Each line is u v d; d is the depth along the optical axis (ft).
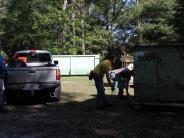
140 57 42.14
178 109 43.50
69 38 137.28
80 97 56.13
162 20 142.41
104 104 44.42
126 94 53.98
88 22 148.97
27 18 132.98
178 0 53.93
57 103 50.39
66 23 133.28
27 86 49.52
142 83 42.27
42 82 49.93
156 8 151.33
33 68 49.62
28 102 51.72
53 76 50.47
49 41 135.03
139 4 170.60
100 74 43.75
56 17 131.03
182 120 36.91
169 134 31.09
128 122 36.22
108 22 174.40
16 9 134.41
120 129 33.19
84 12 158.61
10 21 135.13
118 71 59.00
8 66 52.24
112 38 157.89
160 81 41.42
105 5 171.32
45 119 38.58
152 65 41.70
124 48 158.51
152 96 41.88
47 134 31.91
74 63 119.24
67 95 58.65
